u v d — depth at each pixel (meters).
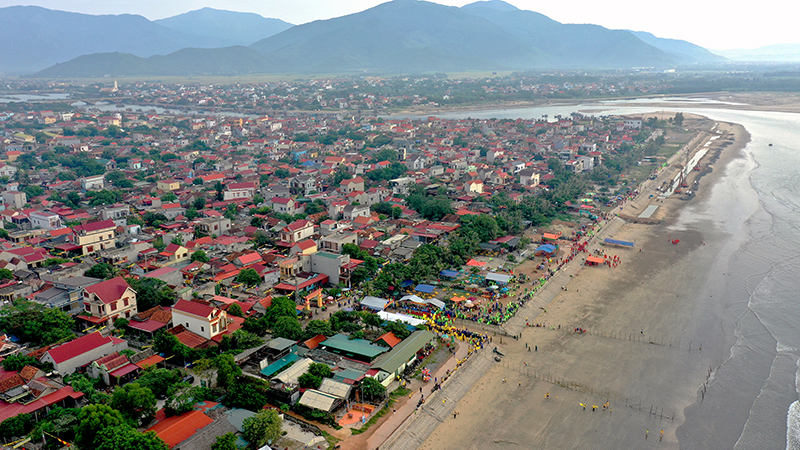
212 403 91.19
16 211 193.38
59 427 81.00
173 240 170.25
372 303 133.75
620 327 128.25
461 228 186.25
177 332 113.81
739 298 143.38
